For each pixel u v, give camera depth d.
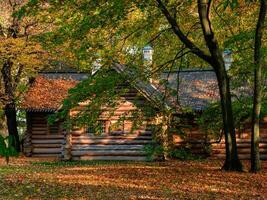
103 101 18.77
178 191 14.32
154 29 20.47
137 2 16.92
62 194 13.70
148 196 13.27
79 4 16.98
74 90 18.48
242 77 21.41
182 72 33.81
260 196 13.38
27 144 34.31
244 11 21.75
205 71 33.56
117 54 18.88
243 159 29.23
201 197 13.15
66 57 27.42
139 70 19.41
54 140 34.47
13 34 32.06
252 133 19.16
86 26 17.16
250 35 19.34
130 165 24.48
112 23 17.50
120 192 14.09
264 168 20.64
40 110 32.84
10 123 33.81
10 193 13.91
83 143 29.84
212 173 18.67
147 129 29.28
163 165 24.17
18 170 21.84
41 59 30.56
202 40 24.92
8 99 32.19
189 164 24.81
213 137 26.31
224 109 19.16
